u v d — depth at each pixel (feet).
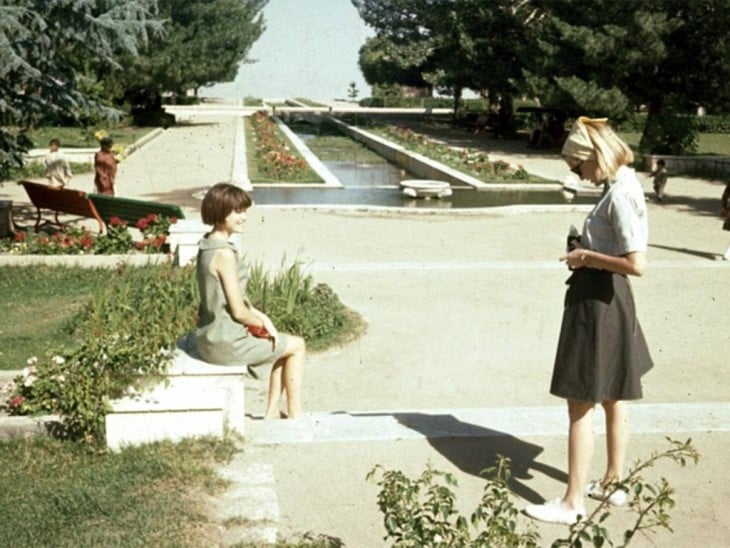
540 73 119.96
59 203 52.75
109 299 34.32
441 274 43.98
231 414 17.25
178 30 157.79
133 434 16.71
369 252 50.03
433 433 18.28
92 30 53.21
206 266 16.60
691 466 16.71
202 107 252.62
